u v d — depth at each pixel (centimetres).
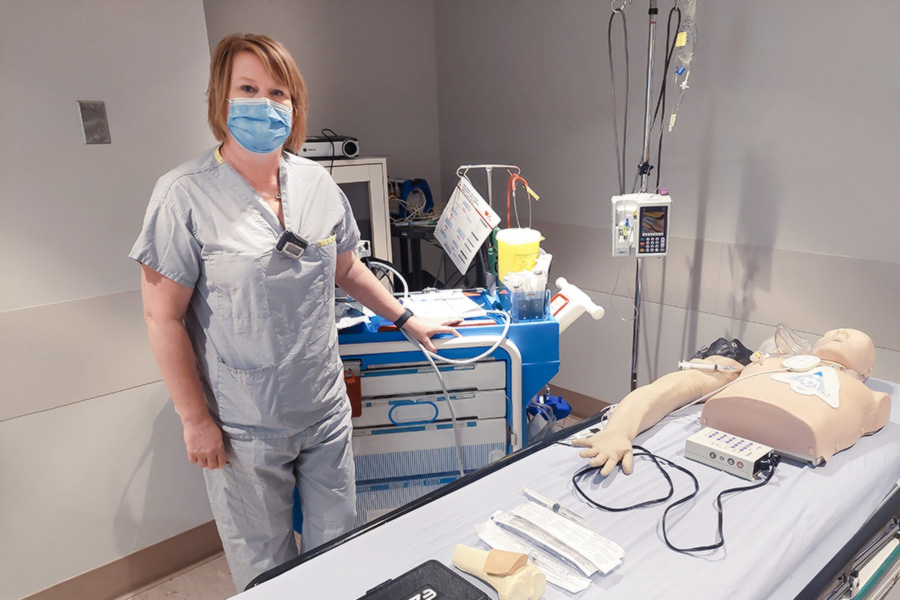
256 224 134
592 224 277
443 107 333
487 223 178
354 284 161
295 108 142
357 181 254
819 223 209
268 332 135
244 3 263
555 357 171
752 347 235
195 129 190
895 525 128
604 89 258
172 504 205
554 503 119
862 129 194
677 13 225
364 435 172
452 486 133
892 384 171
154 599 197
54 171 168
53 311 174
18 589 182
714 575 103
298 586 104
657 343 263
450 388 171
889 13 182
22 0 157
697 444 135
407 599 97
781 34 204
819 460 132
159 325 132
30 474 178
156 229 129
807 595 103
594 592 100
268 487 148
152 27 177
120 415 190
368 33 302
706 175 233
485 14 297
